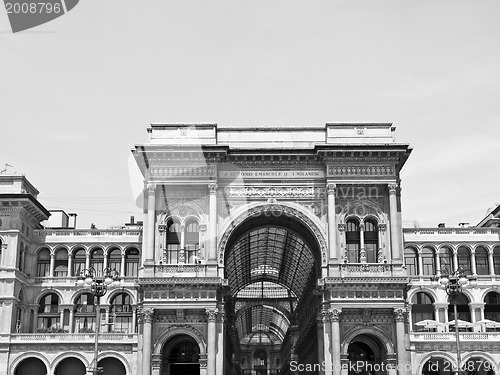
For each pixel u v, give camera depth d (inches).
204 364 3100.4
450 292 2324.1
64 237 3944.4
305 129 3408.0
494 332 3523.6
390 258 3233.3
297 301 5447.8
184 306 3125.0
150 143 3339.1
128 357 3550.7
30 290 3841.0
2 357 3531.0
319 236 3270.2
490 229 3964.1
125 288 3875.5
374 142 3353.8
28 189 4010.8
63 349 3565.5
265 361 7677.2
